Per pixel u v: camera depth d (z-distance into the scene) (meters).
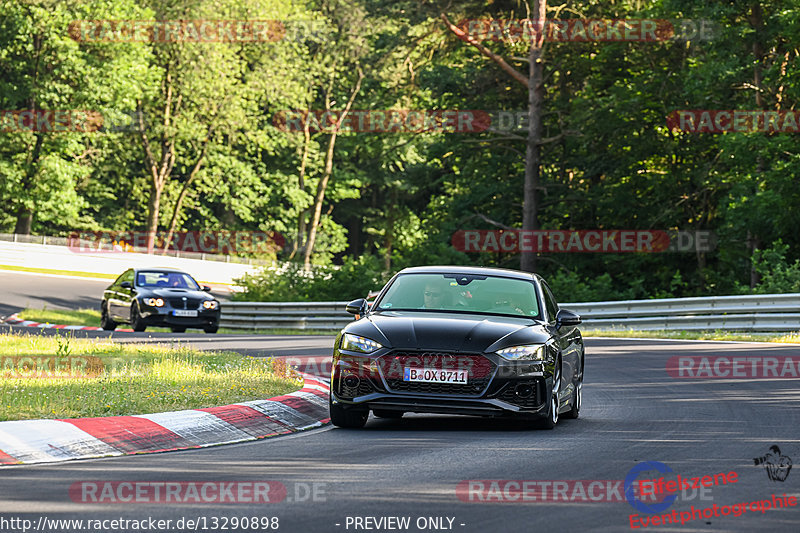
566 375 41.06
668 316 101.38
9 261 199.75
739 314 98.12
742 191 126.50
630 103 141.75
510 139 159.62
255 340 88.00
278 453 32.25
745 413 43.53
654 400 48.94
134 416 35.69
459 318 39.62
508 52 157.12
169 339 84.69
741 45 128.88
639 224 155.25
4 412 35.06
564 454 32.06
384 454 31.97
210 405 39.91
